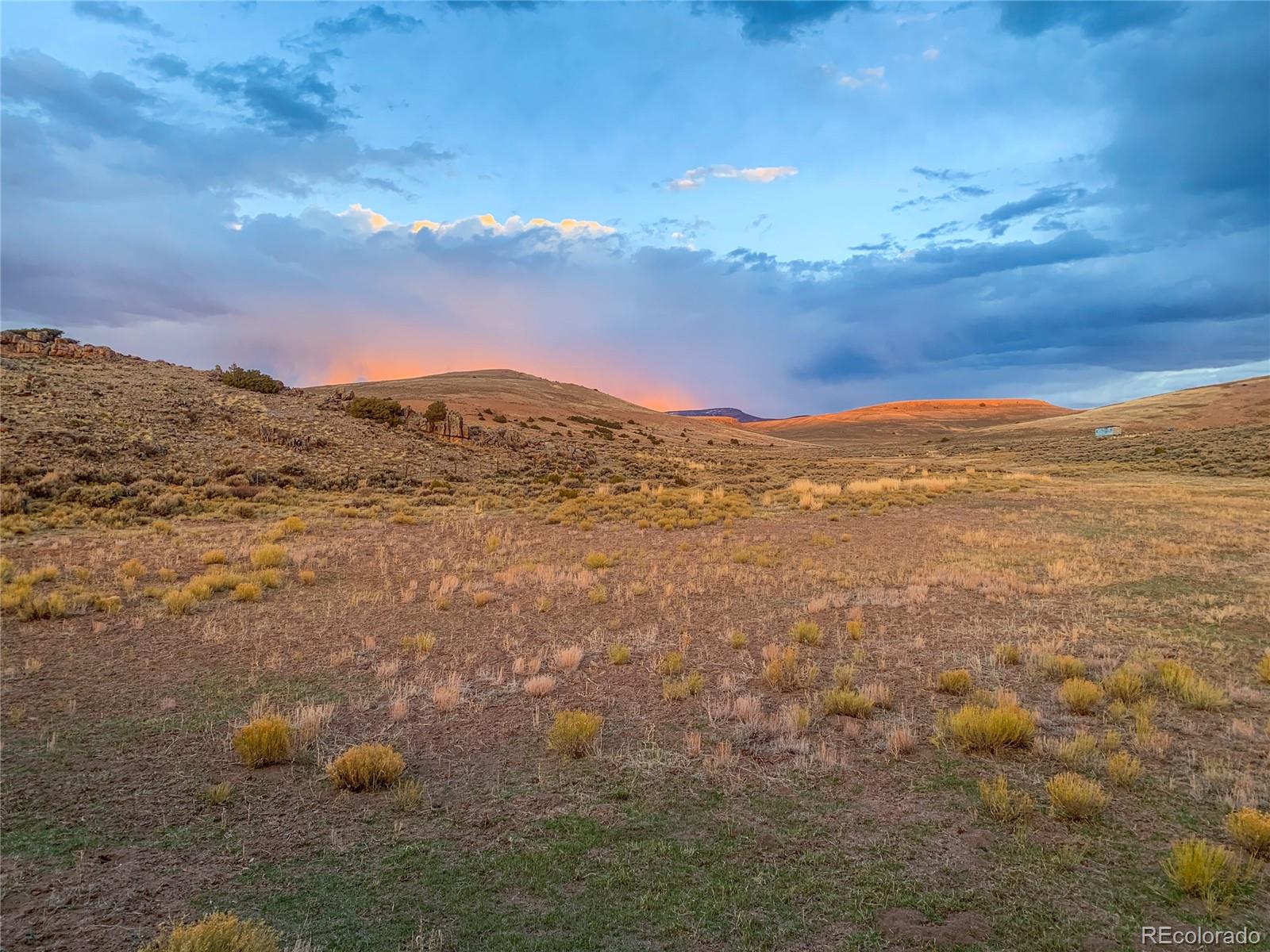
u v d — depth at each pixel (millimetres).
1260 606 12094
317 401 55375
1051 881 4684
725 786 6160
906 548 19656
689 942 4117
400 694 8648
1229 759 6512
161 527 22109
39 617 11969
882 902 4480
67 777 6363
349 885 4711
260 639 11156
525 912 4422
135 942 4094
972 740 6848
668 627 12031
